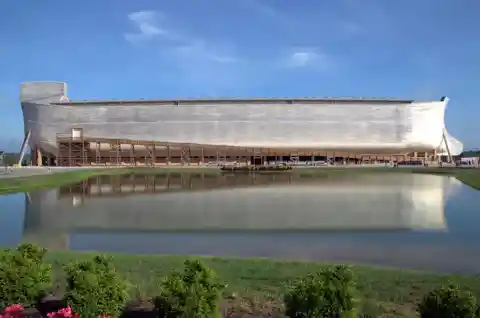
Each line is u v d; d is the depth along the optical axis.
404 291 8.97
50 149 107.06
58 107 107.00
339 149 106.44
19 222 21.72
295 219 22.47
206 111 106.19
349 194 36.16
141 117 106.19
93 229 19.61
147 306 8.05
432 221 21.50
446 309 5.90
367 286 9.31
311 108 106.19
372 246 15.34
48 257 12.41
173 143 105.88
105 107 106.50
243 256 13.77
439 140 108.50
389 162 109.00
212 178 59.97
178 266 11.31
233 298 8.56
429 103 107.25
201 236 17.72
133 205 29.00
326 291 5.95
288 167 78.44
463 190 38.91
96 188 43.19
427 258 13.33
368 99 106.75
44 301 8.16
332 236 17.48
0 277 7.27
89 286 6.50
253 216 23.64
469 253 13.99
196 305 6.11
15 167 86.81
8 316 5.98
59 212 25.52
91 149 105.44
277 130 106.06
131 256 12.86
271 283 9.62
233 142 106.25
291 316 6.14
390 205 28.41
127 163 104.88
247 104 106.00
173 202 30.80
